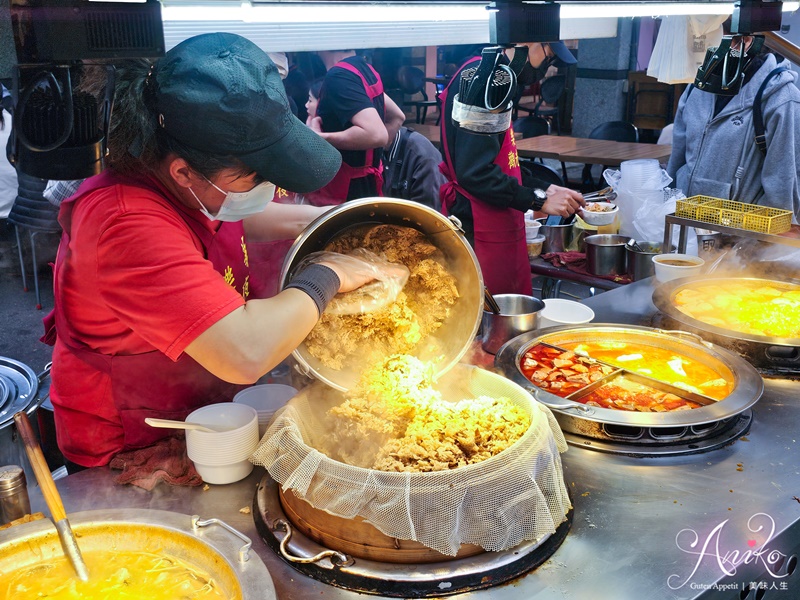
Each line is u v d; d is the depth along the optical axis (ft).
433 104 31.30
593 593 4.70
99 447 6.12
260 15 5.15
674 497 5.75
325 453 5.74
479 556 4.91
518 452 5.03
